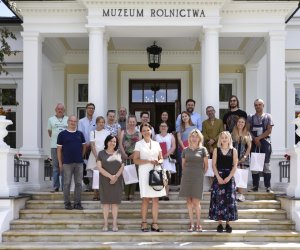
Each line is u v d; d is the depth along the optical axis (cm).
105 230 880
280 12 1120
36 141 1118
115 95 1453
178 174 1181
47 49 1325
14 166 1012
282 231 888
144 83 1494
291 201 914
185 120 1009
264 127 1018
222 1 1075
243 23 1124
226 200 851
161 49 1318
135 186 1020
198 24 1089
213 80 1088
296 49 1489
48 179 1221
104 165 868
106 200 867
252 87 1437
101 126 973
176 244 831
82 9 1120
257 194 1002
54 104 1447
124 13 1089
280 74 1121
